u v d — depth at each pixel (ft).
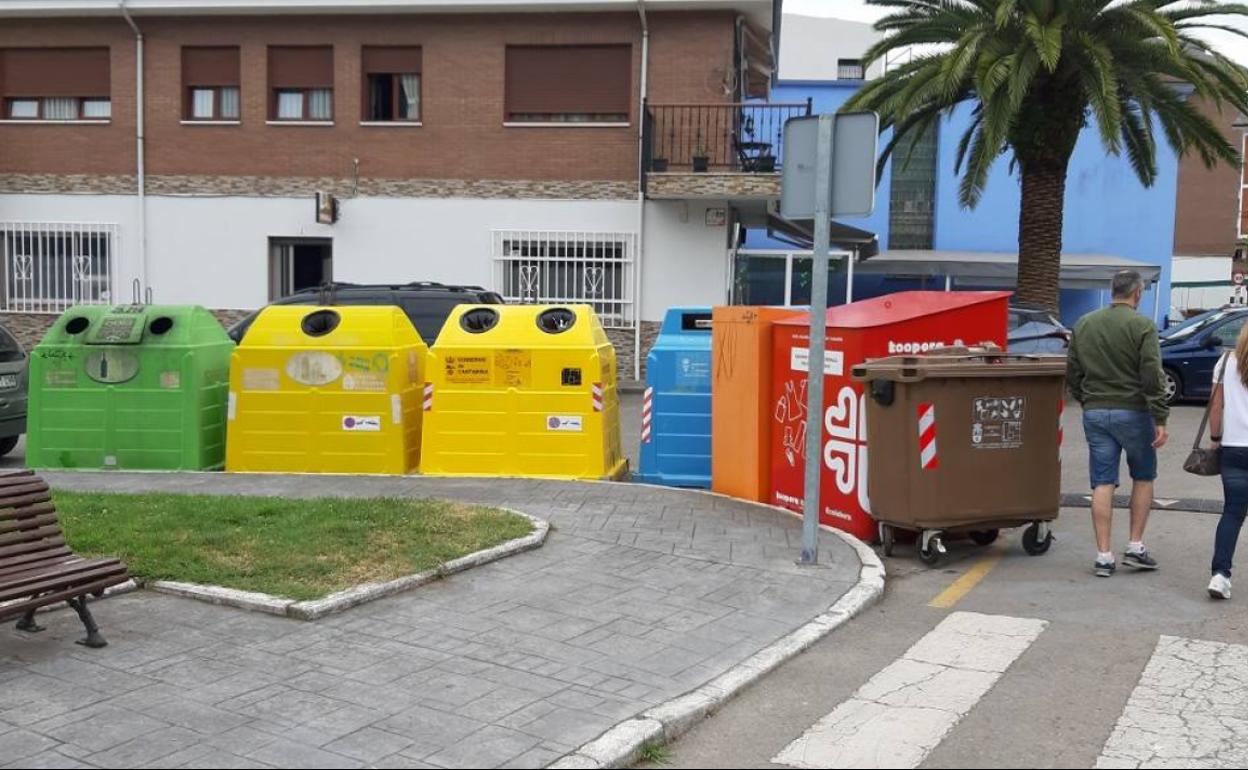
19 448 40.27
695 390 29.94
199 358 31.19
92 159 64.90
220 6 61.98
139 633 16.71
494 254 62.54
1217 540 20.04
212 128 64.08
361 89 63.31
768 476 27.17
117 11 62.75
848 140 20.47
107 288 65.21
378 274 63.62
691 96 61.00
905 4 56.49
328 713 13.74
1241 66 53.11
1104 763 12.94
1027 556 23.45
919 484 22.17
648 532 23.65
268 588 18.45
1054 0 49.98
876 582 20.26
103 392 31.07
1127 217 95.20
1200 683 15.61
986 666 16.40
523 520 23.66
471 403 30.30
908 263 86.33
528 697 14.42
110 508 23.91
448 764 12.31
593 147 61.72
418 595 18.95
